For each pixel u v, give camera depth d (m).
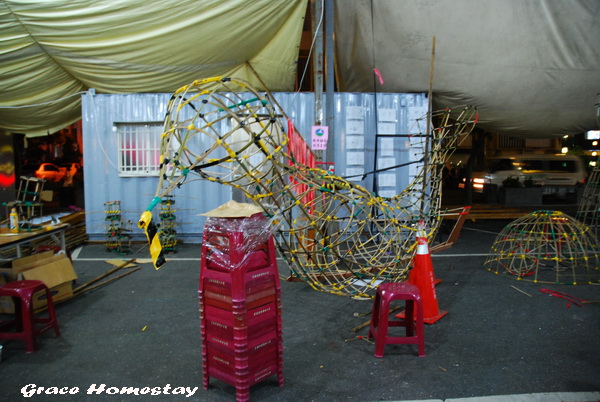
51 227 5.14
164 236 7.15
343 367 3.28
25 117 8.66
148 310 4.56
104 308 4.63
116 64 6.98
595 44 7.35
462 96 8.17
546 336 3.77
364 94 7.93
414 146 8.05
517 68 7.67
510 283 5.35
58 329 3.91
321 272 4.24
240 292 2.71
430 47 7.51
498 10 6.97
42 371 3.27
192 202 7.78
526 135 9.71
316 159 6.59
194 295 5.04
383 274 4.69
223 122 7.22
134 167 7.80
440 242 7.77
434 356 3.43
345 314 4.39
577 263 6.09
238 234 2.71
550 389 2.90
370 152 8.04
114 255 7.00
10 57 6.50
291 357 3.45
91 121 7.72
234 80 3.05
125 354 3.55
